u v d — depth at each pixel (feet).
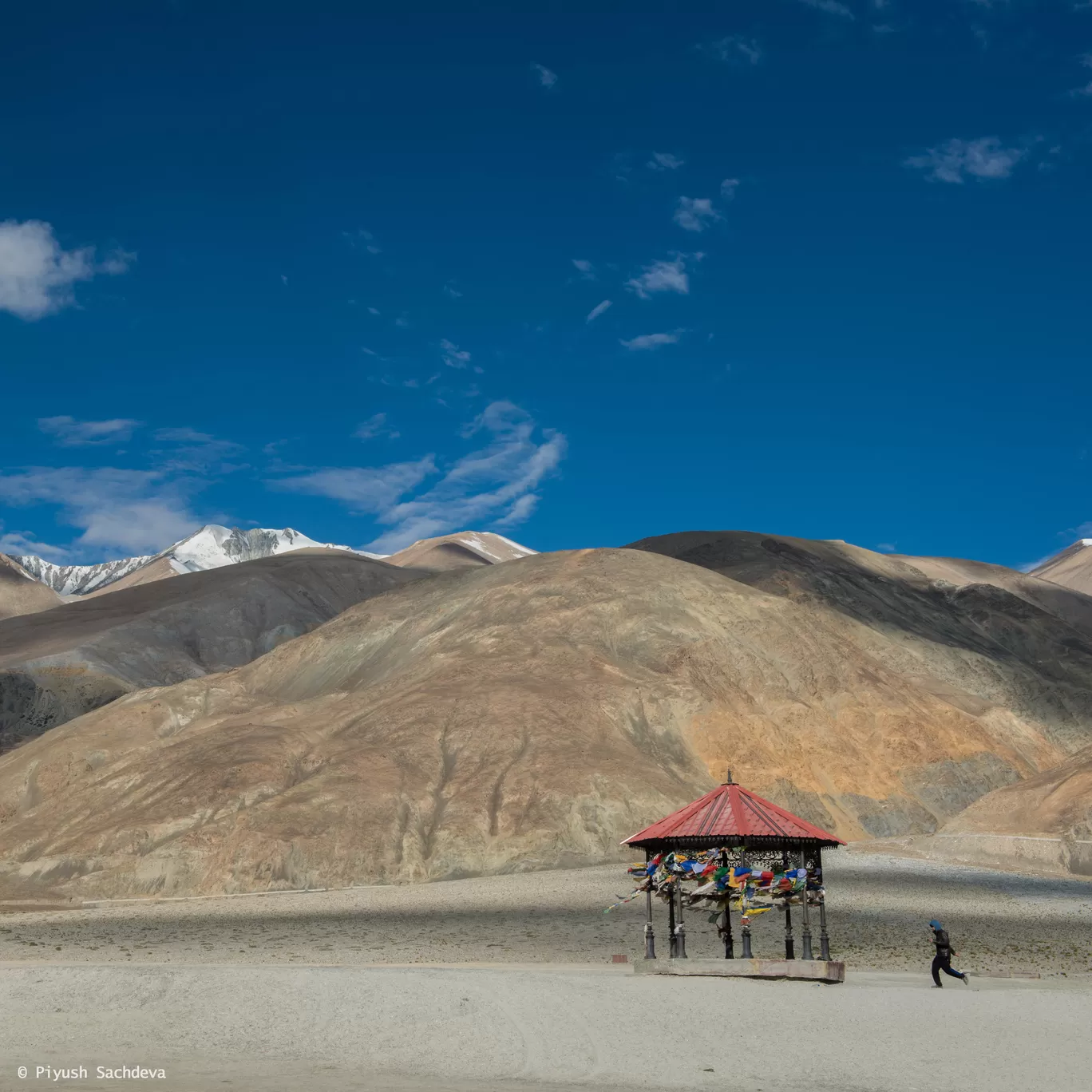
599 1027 69.46
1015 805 277.44
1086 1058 62.08
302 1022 71.10
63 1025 71.10
